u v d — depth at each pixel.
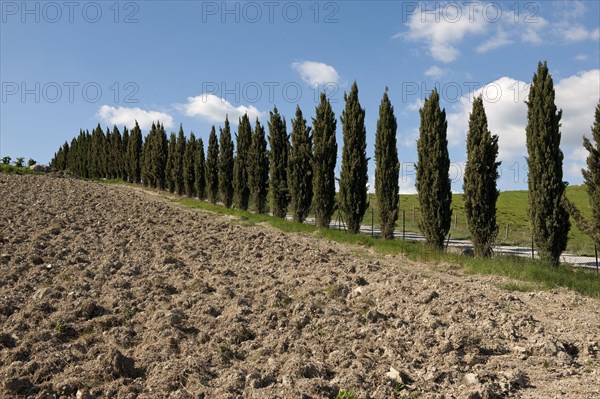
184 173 51.75
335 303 11.54
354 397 6.75
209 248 18.48
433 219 21.64
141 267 14.88
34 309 10.45
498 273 16.12
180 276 13.55
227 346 8.77
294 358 7.88
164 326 9.55
